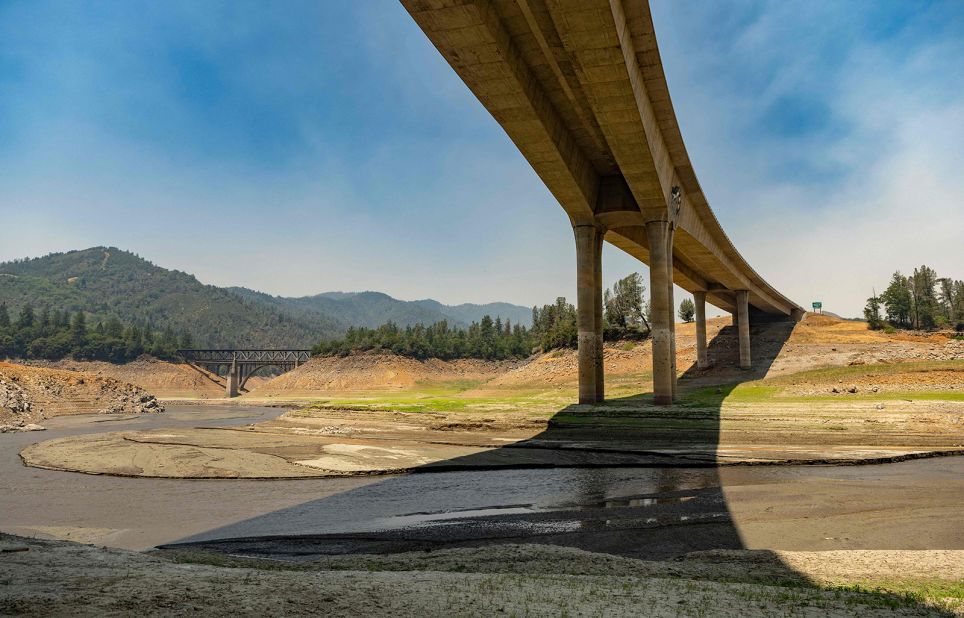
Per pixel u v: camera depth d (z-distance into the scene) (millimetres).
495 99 34281
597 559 16109
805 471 30750
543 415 51281
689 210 61500
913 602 11594
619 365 100500
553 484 29125
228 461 37219
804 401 50312
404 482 30688
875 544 18172
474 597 11039
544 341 121938
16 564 12734
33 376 104875
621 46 30078
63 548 15367
